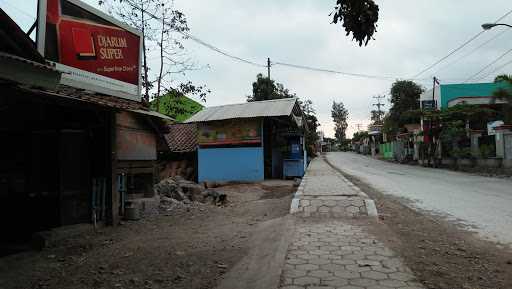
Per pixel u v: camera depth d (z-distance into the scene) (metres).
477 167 25.02
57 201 8.28
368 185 17.16
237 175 20.59
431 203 11.48
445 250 6.08
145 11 16.28
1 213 8.48
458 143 28.73
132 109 8.87
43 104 8.10
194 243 7.10
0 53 3.94
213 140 21.14
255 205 11.47
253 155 20.41
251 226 8.41
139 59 10.98
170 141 22.31
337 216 8.38
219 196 13.36
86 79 9.02
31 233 8.34
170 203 11.56
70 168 8.52
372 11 3.88
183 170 22.08
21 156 8.48
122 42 10.30
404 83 44.16
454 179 19.61
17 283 5.33
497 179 18.95
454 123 27.47
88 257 6.48
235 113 20.89
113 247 7.06
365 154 74.94
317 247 6.05
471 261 5.50
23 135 8.45
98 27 9.48
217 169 20.97
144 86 17.73
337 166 34.53
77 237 7.93
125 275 5.50
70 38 8.65
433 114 28.86
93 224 8.68
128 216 9.52
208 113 22.03
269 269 5.15
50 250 7.02
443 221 8.64
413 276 4.74
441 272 4.93
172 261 6.04
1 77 4.01
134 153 10.63
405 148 43.28
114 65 9.98
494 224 8.27
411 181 18.91
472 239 6.93
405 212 9.71
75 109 8.60
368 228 7.30
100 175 9.09
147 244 7.16
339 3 3.95
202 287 4.94
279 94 34.06
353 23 3.94
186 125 24.56
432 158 31.61
